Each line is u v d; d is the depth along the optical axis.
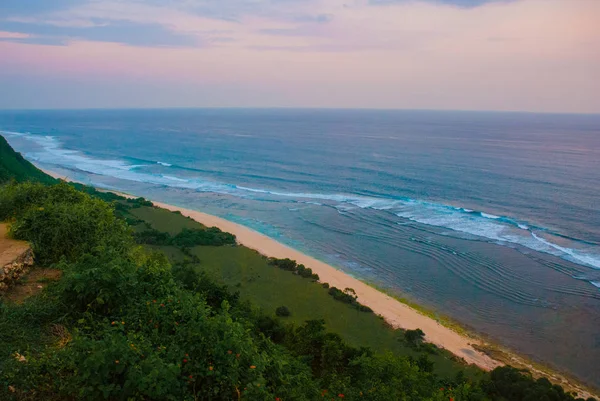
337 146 128.38
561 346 26.28
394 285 34.59
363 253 41.59
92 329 8.94
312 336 19.00
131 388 6.82
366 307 29.33
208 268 33.38
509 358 24.78
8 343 7.85
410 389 11.74
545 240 44.34
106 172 86.56
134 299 9.99
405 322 28.09
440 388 12.84
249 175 82.69
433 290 33.69
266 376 9.17
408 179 75.69
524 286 34.34
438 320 28.97
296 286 32.22
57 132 186.12
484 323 28.86
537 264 38.44
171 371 7.17
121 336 7.86
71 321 9.08
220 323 8.99
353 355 18.19
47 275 11.59
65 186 17.02
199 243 40.31
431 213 54.78
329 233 47.69
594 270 37.00
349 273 36.84
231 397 7.72
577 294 32.97
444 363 23.17
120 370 6.92
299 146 129.50
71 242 12.91
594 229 47.16
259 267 35.53
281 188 71.25
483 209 56.00
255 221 52.38
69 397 6.89
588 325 28.69
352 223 51.16
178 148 126.56
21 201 15.34
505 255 40.53
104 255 11.16
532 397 18.89
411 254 41.22
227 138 157.62
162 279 11.72
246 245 42.06
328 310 28.59
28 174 50.06
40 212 13.37
